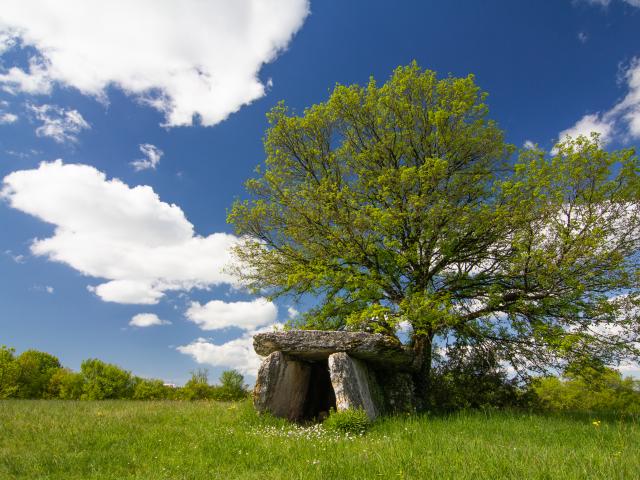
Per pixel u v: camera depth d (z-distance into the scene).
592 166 13.93
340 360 12.41
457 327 16.16
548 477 5.26
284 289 19.03
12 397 30.58
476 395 16.42
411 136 17.88
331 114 18.92
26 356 32.91
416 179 15.87
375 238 16.77
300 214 17.59
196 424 11.05
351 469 6.30
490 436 8.89
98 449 8.88
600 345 13.99
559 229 13.88
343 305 17.92
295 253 18.34
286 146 19.50
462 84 16.89
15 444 9.30
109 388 29.75
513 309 15.04
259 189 18.92
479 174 16.67
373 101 18.27
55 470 7.62
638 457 5.96
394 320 14.04
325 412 14.66
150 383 31.61
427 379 16.77
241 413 12.17
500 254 15.99
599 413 13.73
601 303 13.86
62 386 30.56
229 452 8.27
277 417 12.44
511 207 14.63
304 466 6.64
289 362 13.47
